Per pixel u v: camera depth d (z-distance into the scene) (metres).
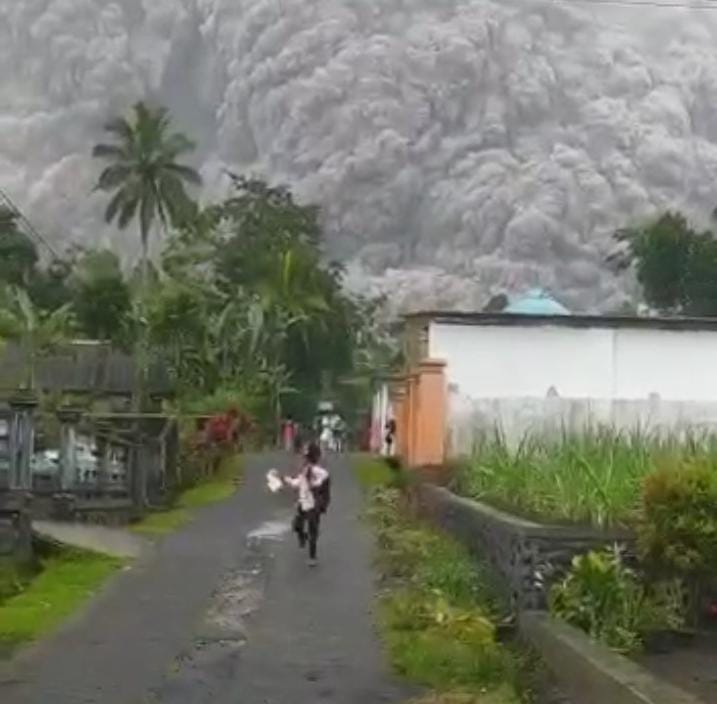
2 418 17.62
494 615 11.38
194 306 50.62
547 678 9.27
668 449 13.91
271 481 19.95
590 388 27.50
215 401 47.69
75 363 36.09
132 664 10.11
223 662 10.23
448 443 26.83
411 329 31.48
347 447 65.81
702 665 9.73
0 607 12.74
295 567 16.20
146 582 14.75
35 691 9.09
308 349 69.56
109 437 21.61
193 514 23.56
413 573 14.55
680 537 10.46
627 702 7.31
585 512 11.98
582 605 10.42
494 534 12.80
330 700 8.95
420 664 9.86
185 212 68.25
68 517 20.61
